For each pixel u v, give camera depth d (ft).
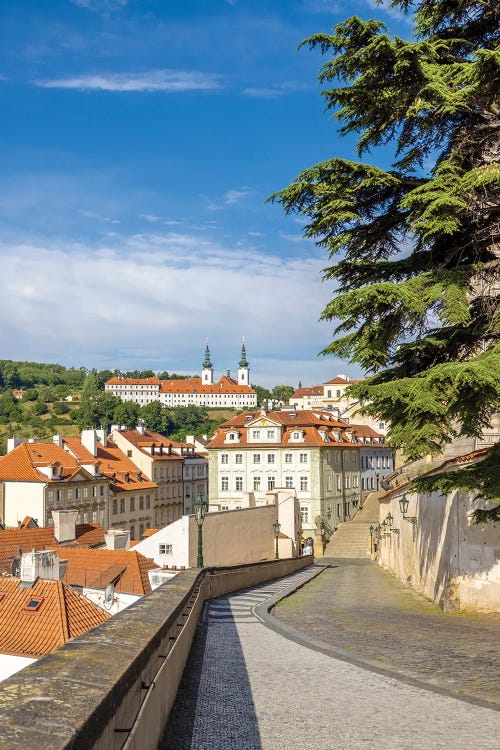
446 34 46.57
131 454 260.42
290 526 151.33
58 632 65.16
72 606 70.13
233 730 21.93
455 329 42.19
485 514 42.83
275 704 25.27
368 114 43.47
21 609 68.49
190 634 36.73
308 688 27.81
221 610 58.44
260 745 20.44
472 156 43.27
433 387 36.14
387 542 128.16
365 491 289.33
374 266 46.44
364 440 299.99
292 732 21.77
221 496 235.20
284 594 75.00
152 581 92.79
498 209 40.91
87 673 11.27
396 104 42.39
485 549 56.18
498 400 35.06
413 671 30.83
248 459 233.35
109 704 10.28
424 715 23.66
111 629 16.22
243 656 35.50
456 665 32.14
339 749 20.10
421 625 47.98
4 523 196.75
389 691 27.17
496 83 38.37
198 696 26.37
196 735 21.31
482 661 33.09
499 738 21.06
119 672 11.74
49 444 220.23
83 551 99.19
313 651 36.86
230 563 114.93
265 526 129.29
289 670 31.50
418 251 46.01
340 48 43.11
